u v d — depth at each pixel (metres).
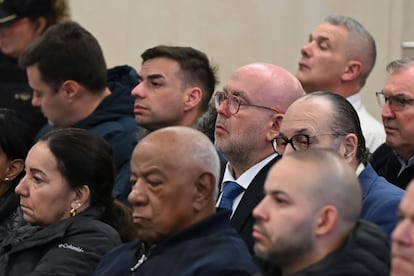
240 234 7.69
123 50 12.27
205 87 9.09
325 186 6.06
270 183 6.12
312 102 7.39
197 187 6.91
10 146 8.58
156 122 9.03
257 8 11.99
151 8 12.21
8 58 11.09
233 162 8.02
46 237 7.62
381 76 11.56
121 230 7.86
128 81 9.99
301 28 11.89
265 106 7.92
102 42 12.28
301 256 6.08
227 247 6.77
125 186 9.11
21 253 7.69
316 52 9.85
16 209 8.45
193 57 9.09
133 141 9.49
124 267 7.06
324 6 11.82
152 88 9.03
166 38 12.18
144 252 7.04
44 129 10.37
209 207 6.96
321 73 9.84
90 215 7.75
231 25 12.05
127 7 12.25
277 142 7.47
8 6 11.09
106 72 9.88
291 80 8.02
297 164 6.11
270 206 6.11
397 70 8.16
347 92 9.87
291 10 11.91
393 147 8.22
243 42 12.02
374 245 6.09
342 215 6.08
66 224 7.67
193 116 9.05
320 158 6.12
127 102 9.80
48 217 7.75
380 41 11.63
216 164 6.98
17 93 11.01
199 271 6.67
